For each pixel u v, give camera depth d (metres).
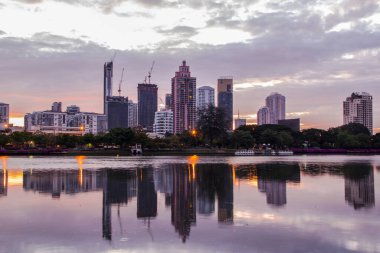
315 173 71.12
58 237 23.94
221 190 46.31
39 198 39.88
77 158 158.38
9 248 21.67
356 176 64.50
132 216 30.39
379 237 23.58
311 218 29.03
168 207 34.47
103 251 21.19
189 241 22.92
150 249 21.50
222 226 26.61
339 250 21.12
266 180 58.12
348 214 30.53
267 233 24.56
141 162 118.25
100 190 46.66
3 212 31.84
